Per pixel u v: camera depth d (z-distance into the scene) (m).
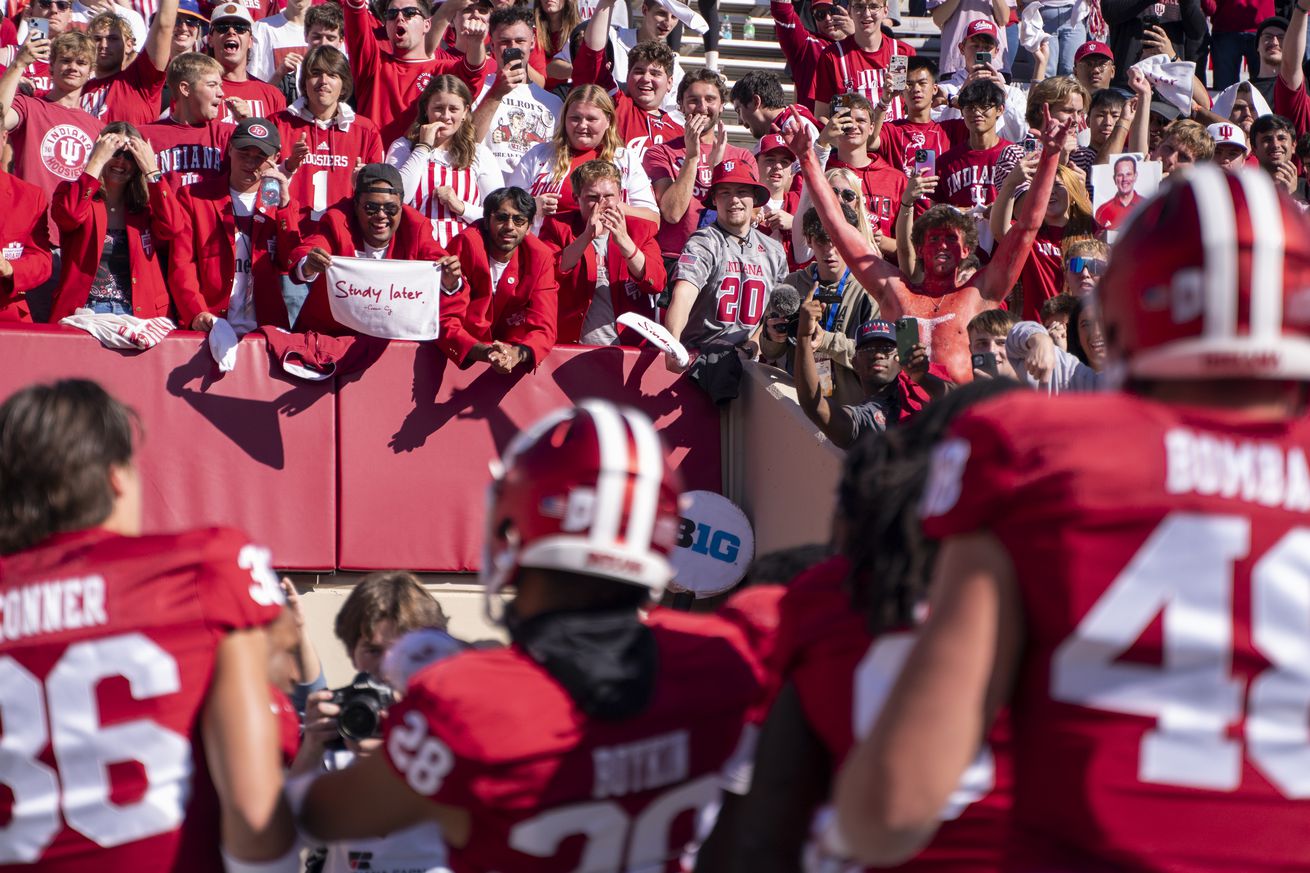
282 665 2.76
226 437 7.73
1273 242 1.78
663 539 2.44
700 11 13.80
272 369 7.82
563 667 2.37
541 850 2.35
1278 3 14.52
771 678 2.62
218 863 2.48
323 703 3.71
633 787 2.40
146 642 2.41
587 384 8.24
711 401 8.43
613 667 2.38
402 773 2.38
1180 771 1.72
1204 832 1.71
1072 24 13.74
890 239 9.61
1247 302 1.77
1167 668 1.72
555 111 9.95
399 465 7.96
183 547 2.47
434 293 7.75
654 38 11.88
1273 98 12.82
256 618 2.47
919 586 2.33
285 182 7.99
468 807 2.33
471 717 2.32
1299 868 1.72
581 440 2.40
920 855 2.28
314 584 7.96
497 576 2.49
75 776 2.40
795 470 7.75
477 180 8.84
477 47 10.07
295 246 7.88
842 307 8.30
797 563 3.16
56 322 7.70
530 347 7.91
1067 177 8.98
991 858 2.26
